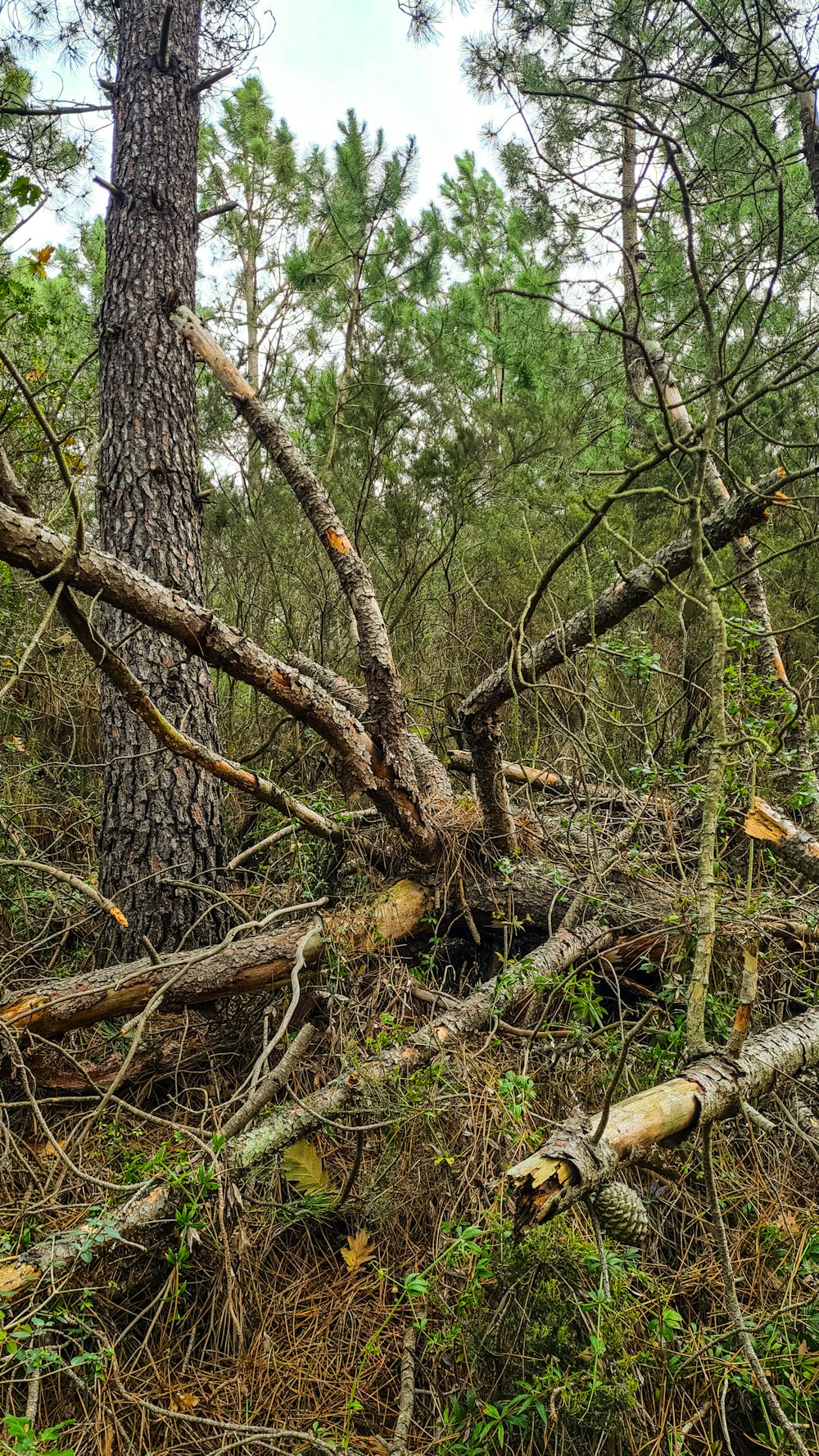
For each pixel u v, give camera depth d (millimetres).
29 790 5047
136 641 3957
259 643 6211
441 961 3723
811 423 6707
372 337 7180
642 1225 1938
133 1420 2203
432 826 3566
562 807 4273
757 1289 2451
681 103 6234
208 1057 3277
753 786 3209
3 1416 2031
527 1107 2697
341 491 6527
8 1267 2227
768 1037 2574
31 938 3936
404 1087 2799
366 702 4273
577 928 3412
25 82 5293
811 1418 2068
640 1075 2941
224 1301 2457
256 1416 2250
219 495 7141
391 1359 2377
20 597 5418
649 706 4965
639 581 2994
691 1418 2137
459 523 6402
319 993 3174
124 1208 2416
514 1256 2186
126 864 3861
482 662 6242
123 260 4258
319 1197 2686
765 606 4090
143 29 4383
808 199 6449
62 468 2311
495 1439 2037
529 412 7023
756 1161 2811
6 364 2088
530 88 6211
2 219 5145
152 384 4184
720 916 3160
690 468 5535
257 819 4641
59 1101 2807
